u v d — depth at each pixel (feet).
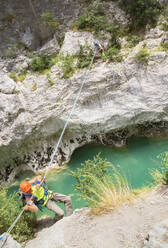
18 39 19.47
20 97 17.71
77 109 17.78
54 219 13.15
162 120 18.01
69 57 18.16
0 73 18.97
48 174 18.60
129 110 17.58
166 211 10.44
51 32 19.79
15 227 12.07
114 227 10.52
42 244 10.91
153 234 8.46
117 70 17.60
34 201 12.42
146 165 16.87
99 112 17.90
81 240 10.37
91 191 12.60
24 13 18.93
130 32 19.48
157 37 18.48
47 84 17.92
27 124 17.31
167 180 12.00
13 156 18.74
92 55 18.19
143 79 17.44
